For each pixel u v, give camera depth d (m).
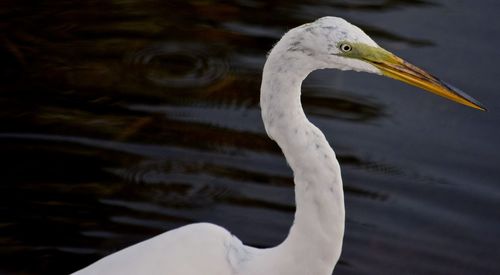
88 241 10.19
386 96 12.20
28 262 9.89
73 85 12.50
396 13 13.55
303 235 7.33
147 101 12.20
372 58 6.90
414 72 6.98
